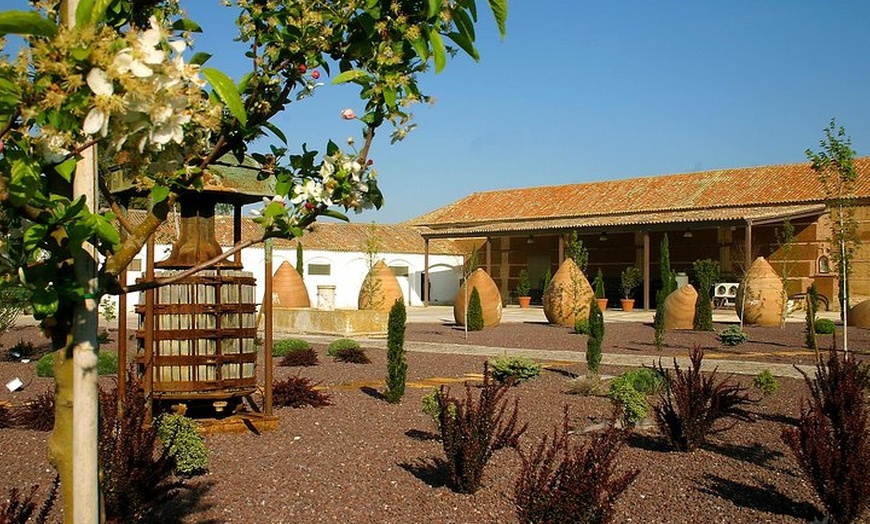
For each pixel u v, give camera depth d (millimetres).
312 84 2746
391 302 26203
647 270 37688
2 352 16562
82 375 2250
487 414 6551
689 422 7914
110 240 2102
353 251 43594
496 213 50031
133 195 5301
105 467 4836
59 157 1923
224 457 7484
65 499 2352
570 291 28094
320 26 2625
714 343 20906
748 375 13812
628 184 48062
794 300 33156
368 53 2641
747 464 7461
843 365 7961
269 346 8914
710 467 7348
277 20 2637
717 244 40531
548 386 12477
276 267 40500
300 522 5613
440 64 2518
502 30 2480
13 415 8977
